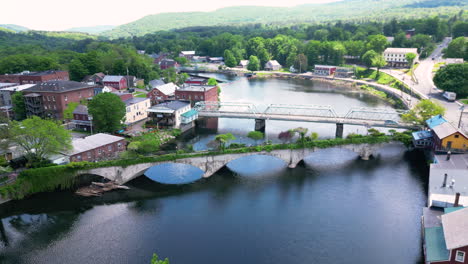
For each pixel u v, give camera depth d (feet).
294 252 170.71
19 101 369.91
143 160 242.58
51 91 366.02
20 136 232.32
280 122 397.80
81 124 342.03
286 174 259.60
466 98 431.43
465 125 326.24
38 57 583.17
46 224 196.54
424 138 283.59
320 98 534.37
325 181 246.68
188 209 211.61
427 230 157.28
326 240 179.73
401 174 255.29
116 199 223.92
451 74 443.73
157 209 212.23
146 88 560.61
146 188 238.89
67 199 222.89
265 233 186.39
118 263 164.25
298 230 188.75
